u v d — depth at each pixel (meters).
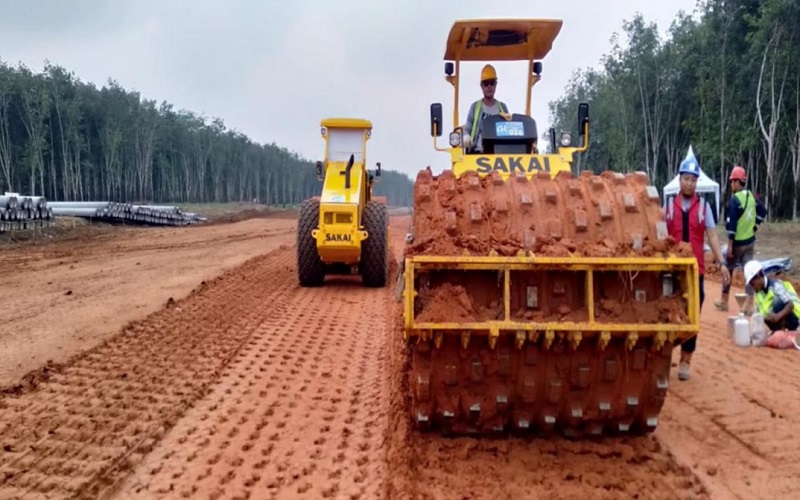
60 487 4.47
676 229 6.95
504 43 8.08
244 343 8.23
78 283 13.05
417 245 4.55
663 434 5.29
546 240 4.59
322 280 13.16
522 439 5.00
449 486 4.35
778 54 31.50
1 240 22.03
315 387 6.54
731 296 12.04
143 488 4.49
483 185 5.08
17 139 59.56
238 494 4.39
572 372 4.67
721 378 6.82
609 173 5.11
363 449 5.07
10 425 5.50
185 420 5.66
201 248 21.56
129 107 70.88
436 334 4.47
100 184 69.88
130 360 7.40
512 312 4.56
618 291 4.59
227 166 92.31
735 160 37.31
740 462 4.79
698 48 41.19
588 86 59.56
